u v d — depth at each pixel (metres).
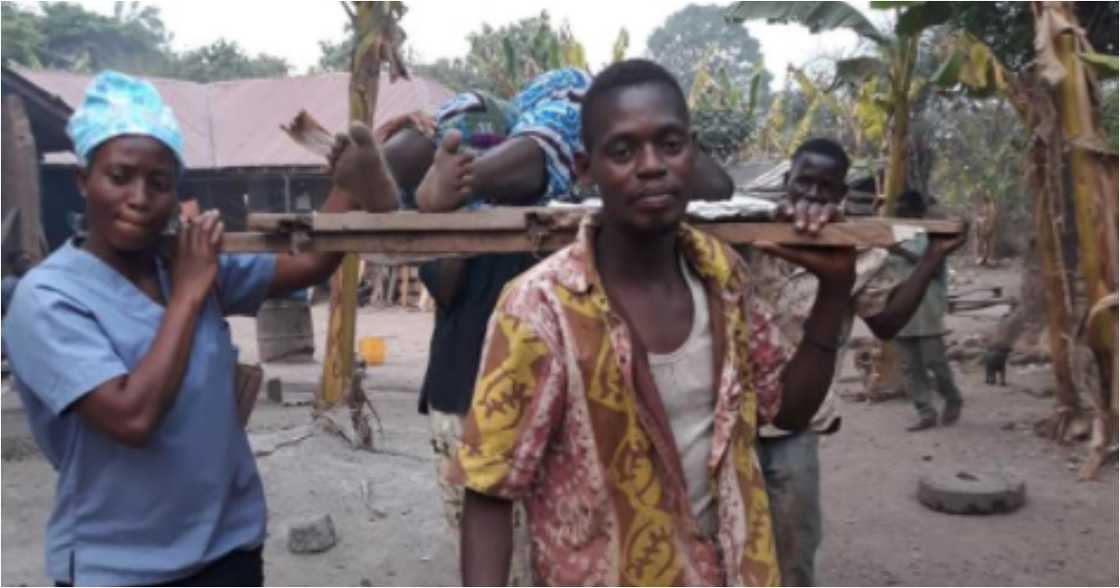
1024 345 10.00
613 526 1.69
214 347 2.09
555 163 2.55
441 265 2.86
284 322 10.93
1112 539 4.84
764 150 19.89
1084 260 6.22
